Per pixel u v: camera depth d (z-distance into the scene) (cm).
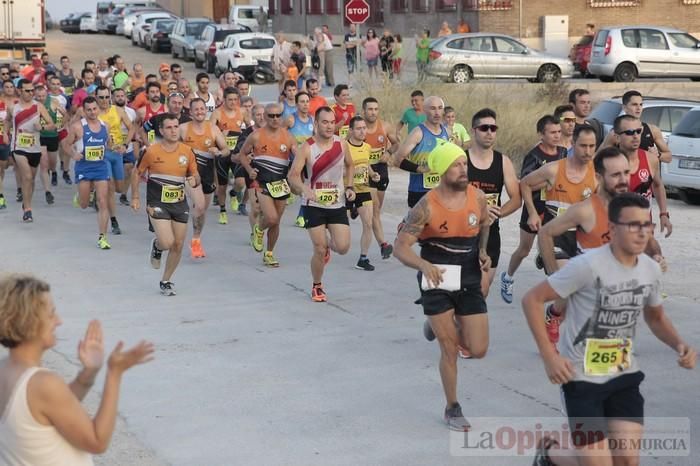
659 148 2111
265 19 10850
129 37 12975
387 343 1956
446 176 1438
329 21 10612
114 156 3139
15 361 866
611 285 1098
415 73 5822
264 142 2619
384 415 1565
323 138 2222
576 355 1123
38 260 2769
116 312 2214
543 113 4906
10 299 852
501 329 2031
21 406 846
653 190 1972
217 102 4041
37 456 854
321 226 2244
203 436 1488
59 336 2030
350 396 1655
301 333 2031
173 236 2336
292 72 6781
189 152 2330
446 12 8762
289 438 1475
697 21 8462
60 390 852
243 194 3494
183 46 9619
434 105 2342
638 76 6856
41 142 3884
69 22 14712
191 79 8075
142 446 1450
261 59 7950
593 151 1764
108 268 2666
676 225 3216
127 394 1673
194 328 2077
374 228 2730
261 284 2469
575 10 8294
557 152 2031
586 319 1113
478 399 1628
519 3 8256
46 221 3384
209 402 1631
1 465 866
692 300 2266
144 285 2470
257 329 2064
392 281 2492
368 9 5081
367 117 2686
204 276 2562
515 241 2961
